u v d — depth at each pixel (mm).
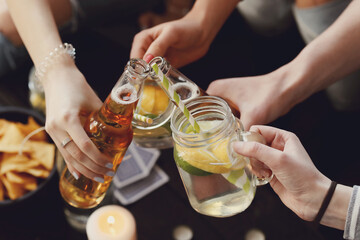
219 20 881
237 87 791
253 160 613
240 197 582
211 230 858
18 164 827
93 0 1193
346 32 803
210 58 1483
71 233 858
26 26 768
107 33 1495
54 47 739
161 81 536
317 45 812
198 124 570
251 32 1543
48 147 859
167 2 1518
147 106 657
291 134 646
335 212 638
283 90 785
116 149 618
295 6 1188
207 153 539
